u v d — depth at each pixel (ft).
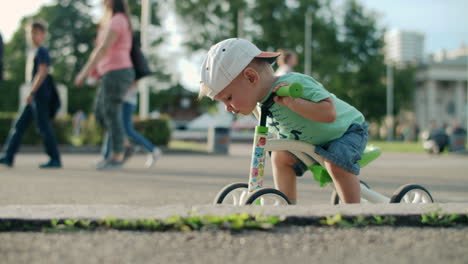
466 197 13.20
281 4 104.99
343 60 107.86
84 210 6.83
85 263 4.82
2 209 6.90
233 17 105.09
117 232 5.98
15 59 117.29
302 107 7.18
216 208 6.72
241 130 87.15
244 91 7.20
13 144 20.83
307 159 8.13
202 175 18.81
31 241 5.61
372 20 116.37
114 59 18.40
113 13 18.53
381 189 15.05
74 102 115.34
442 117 203.82
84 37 119.44
